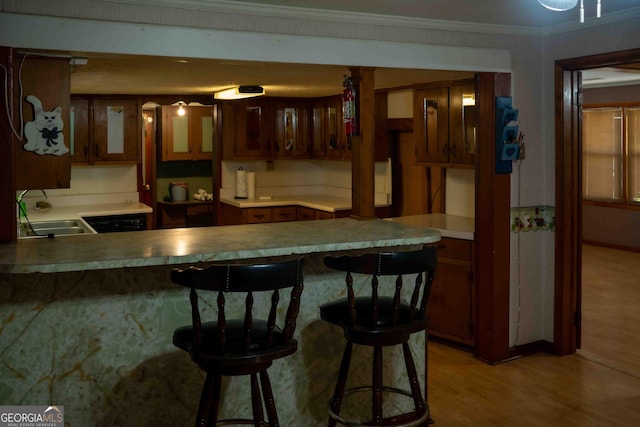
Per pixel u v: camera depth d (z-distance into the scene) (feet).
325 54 12.11
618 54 13.48
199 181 27.55
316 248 9.80
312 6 11.66
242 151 22.57
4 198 9.71
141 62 12.74
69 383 9.25
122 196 21.39
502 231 14.64
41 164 10.17
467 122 16.28
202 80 16.56
